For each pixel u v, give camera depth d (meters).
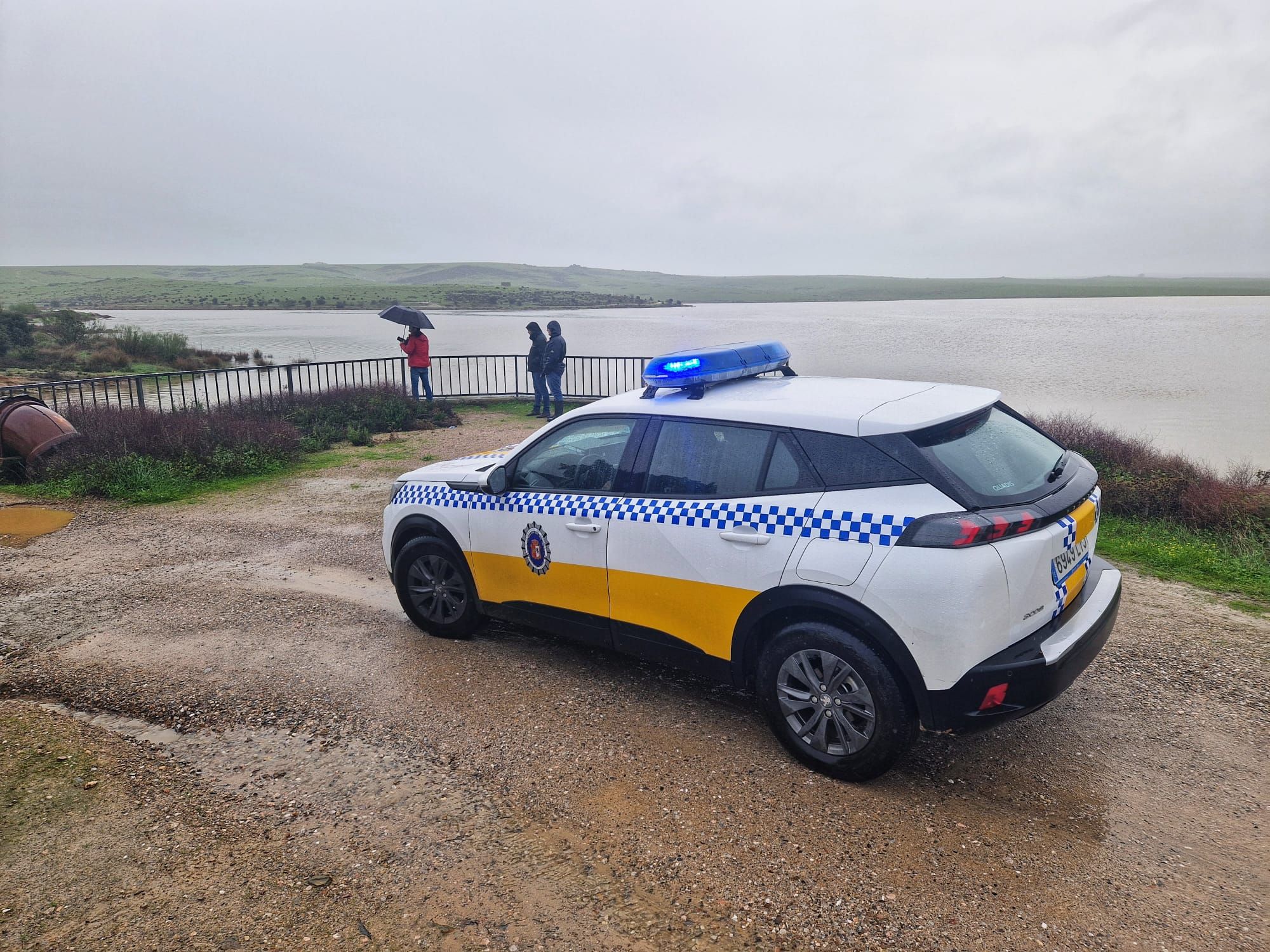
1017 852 2.96
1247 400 24.78
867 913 2.66
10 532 7.72
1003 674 2.98
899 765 3.56
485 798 3.35
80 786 3.47
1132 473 9.82
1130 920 2.61
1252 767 3.55
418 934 2.60
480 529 4.62
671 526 3.75
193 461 10.30
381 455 12.12
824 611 3.31
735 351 4.26
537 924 2.63
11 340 32.88
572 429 4.33
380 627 5.29
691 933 2.59
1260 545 7.45
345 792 3.41
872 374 29.86
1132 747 3.72
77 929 2.63
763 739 3.79
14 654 4.92
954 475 3.10
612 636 4.13
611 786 3.42
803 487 3.39
